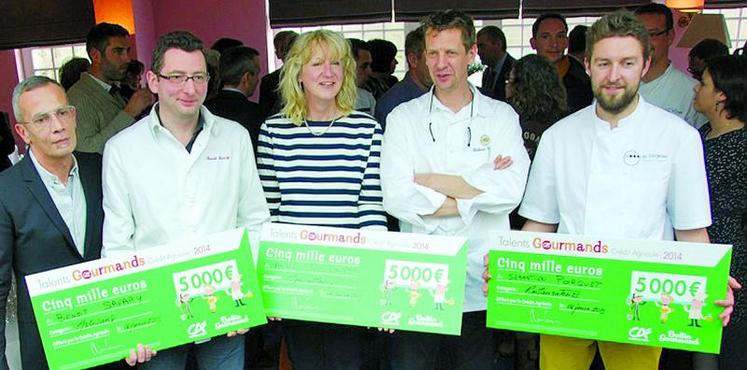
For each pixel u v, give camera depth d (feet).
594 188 5.62
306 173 6.25
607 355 6.00
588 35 5.42
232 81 9.97
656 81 9.41
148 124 5.65
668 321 5.22
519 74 8.00
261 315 5.75
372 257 5.73
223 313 5.65
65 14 20.93
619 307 5.31
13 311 6.25
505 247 5.51
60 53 24.14
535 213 6.23
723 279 5.04
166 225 5.64
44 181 5.49
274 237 5.91
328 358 6.64
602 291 5.34
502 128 6.19
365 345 7.79
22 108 5.21
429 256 5.62
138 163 5.56
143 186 5.57
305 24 21.63
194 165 5.69
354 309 5.78
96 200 5.76
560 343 6.11
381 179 6.25
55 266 5.55
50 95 5.25
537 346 8.96
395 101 8.98
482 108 6.22
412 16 20.84
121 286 5.38
